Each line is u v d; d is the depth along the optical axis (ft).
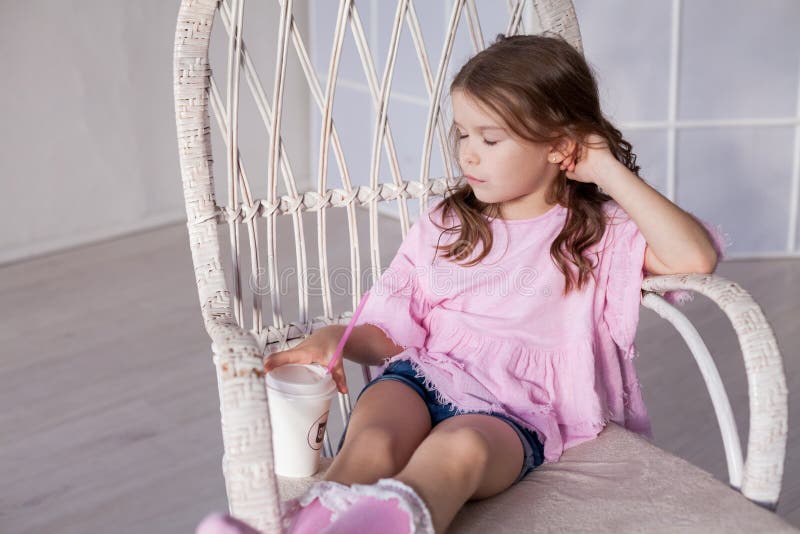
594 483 3.61
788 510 5.61
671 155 8.79
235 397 3.01
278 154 4.02
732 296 3.46
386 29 9.62
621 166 3.85
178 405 6.88
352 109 10.36
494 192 3.90
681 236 3.74
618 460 3.76
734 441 3.51
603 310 4.04
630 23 8.36
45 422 6.67
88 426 6.63
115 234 9.91
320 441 3.69
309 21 10.69
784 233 9.08
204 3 3.74
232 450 2.98
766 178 8.90
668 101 8.62
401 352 4.17
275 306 4.14
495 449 3.53
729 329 7.81
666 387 7.01
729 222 9.03
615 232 4.01
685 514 3.36
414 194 4.39
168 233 10.05
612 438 3.93
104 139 9.60
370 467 3.48
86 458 6.27
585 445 3.90
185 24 3.74
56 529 5.58
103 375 7.29
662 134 8.73
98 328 8.04
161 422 6.68
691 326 3.70
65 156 9.41
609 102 8.55
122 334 7.94
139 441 6.46
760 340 3.34
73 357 7.57
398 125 9.90
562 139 3.87
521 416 3.83
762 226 9.05
